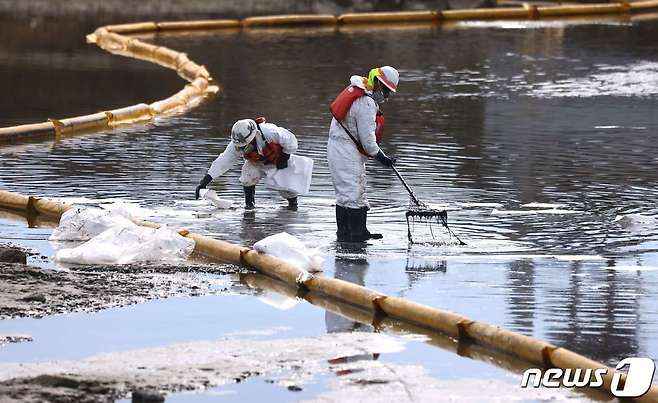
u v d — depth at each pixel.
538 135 35.56
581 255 22.52
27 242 23.17
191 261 22.02
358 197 23.44
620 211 26.22
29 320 18.30
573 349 17.28
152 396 14.75
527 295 19.91
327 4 72.19
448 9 71.12
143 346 17.25
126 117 37.47
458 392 15.48
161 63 50.34
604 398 15.46
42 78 45.56
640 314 18.91
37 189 27.75
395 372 16.22
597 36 59.50
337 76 46.81
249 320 18.59
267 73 47.34
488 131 36.19
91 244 22.08
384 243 23.38
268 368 16.25
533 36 59.47
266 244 21.48
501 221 25.20
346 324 18.50
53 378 15.38
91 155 32.00
